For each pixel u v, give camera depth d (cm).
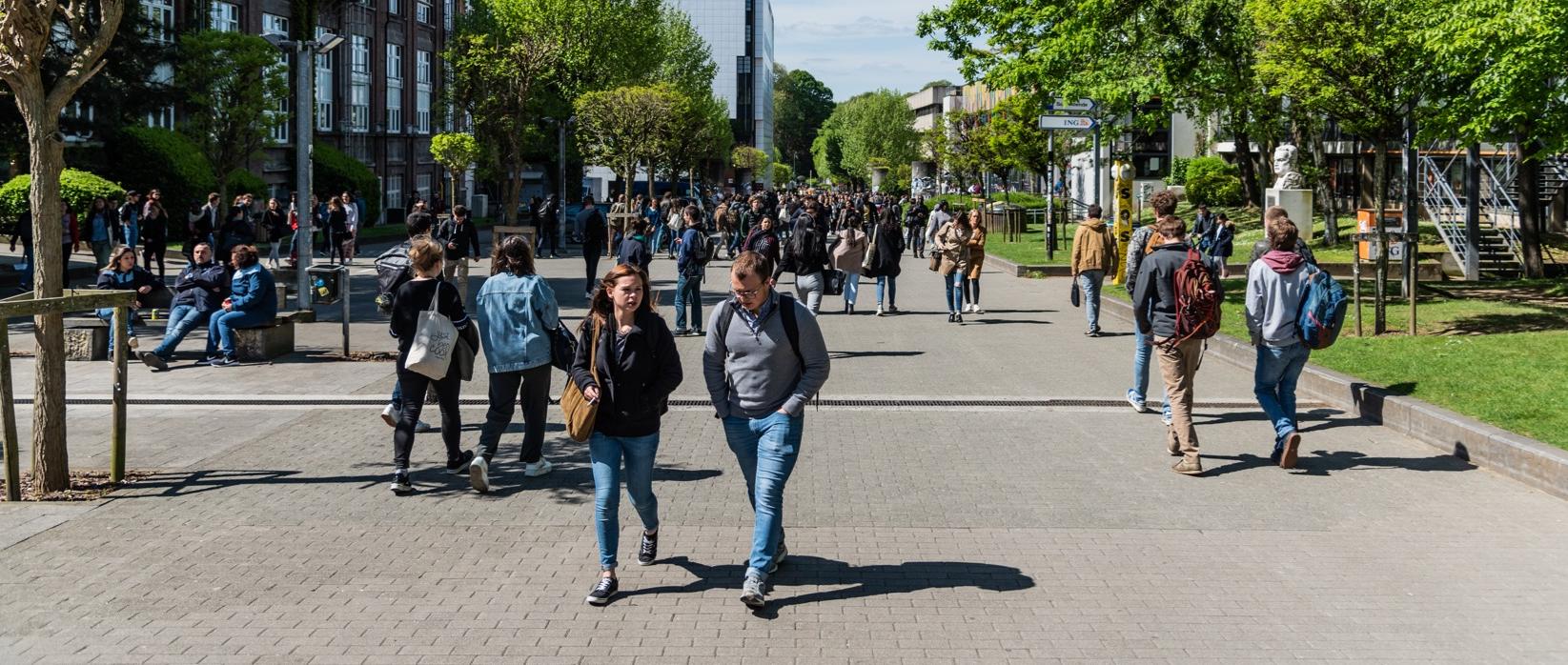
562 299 2342
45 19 805
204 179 3881
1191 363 899
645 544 666
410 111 6556
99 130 3591
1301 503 807
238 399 1198
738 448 633
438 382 856
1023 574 656
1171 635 566
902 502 806
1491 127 1719
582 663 529
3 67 799
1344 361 1273
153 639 556
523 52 4891
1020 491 839
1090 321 1730
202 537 720
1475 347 1352
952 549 701
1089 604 609
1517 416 962
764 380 619
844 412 1142
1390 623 584
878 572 658
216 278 1441
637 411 620
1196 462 887
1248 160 4450
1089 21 2294
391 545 705
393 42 6356
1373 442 995
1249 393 1229
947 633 568
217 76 3947
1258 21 2192
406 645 549
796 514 773
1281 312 898
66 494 820
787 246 1700
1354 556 690
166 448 975
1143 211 5278
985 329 1823
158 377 1345
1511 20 1485
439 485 852
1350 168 4369
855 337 1716
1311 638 564
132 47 3584
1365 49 1867
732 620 583
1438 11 1702
